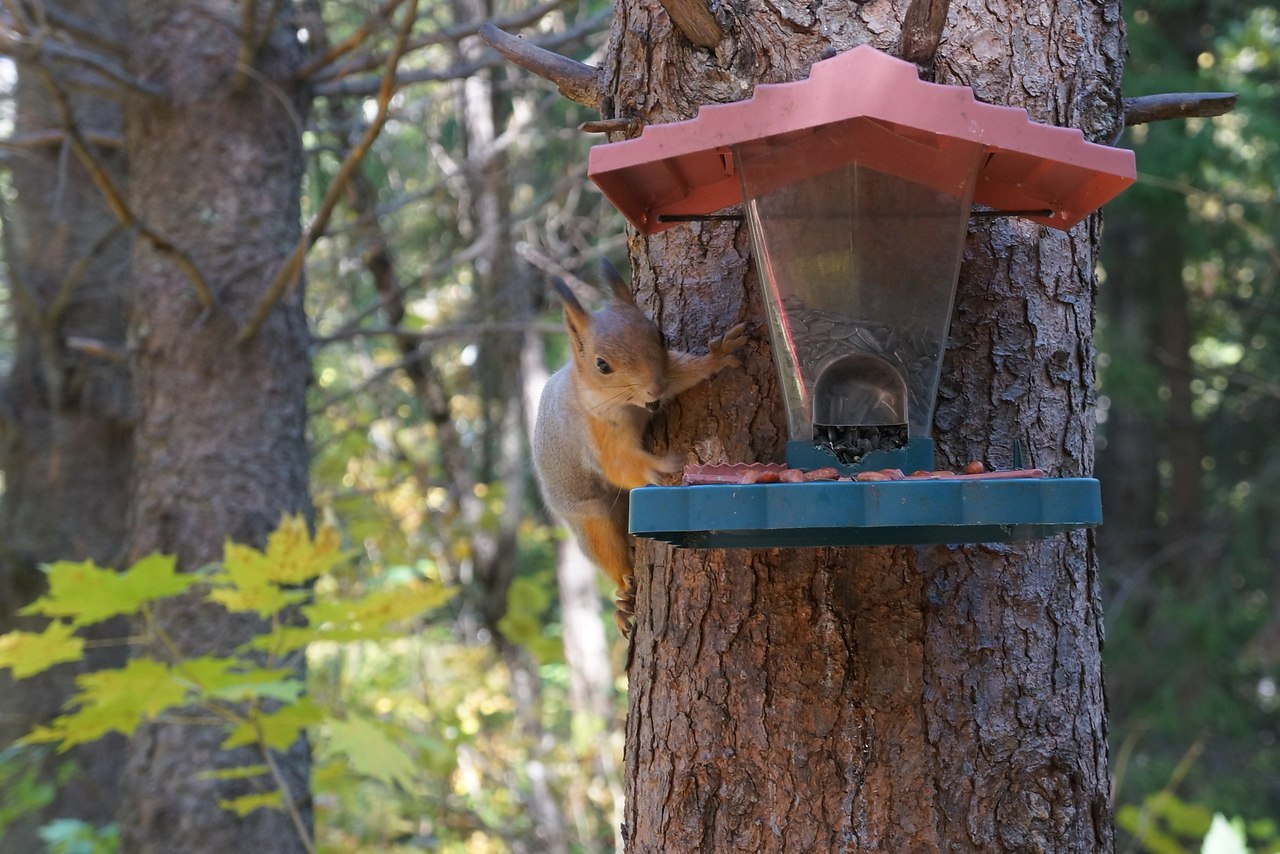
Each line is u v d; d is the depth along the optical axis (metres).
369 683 17.08
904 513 3.48
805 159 4.32
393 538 16.11
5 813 11.06
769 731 4.51
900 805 4.36
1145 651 18.08
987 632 4.47
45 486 13.47
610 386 5.02
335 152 12.06
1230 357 23.23
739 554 4.64
